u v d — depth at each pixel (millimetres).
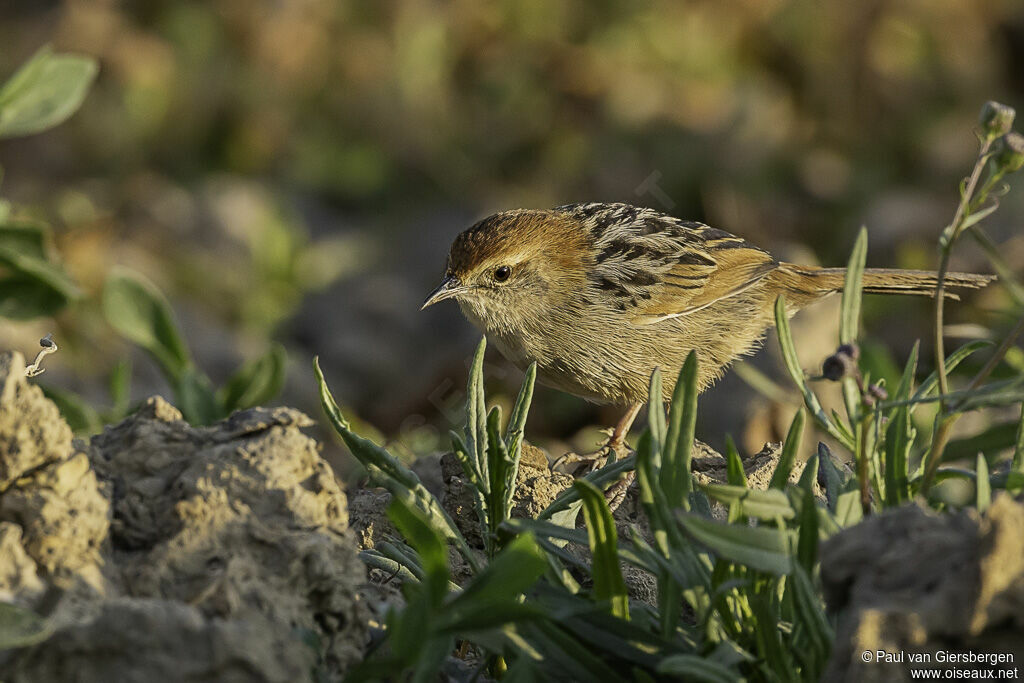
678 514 4594
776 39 18906
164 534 5027
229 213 17281
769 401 12141
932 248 16656
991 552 4293
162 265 16391
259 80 18469
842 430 5898
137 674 4332
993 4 20156
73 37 18094
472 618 4430
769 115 18062
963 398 5086
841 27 18969
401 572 5926
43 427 4812
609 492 7828
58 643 4359
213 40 18531
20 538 4691
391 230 18234
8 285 9891
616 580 5066
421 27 18609
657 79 18406
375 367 16016
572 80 18422
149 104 18219
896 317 15039
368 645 5242
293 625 4812
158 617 4383
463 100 18797
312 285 17234
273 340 16422
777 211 17469
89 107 18156
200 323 15914
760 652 4746
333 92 18719
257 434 5383
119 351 14773
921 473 5953
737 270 10297
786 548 4688
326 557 4949
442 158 18609
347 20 18734
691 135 17781
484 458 6066
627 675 4898
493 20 18797
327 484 5281
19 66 17938
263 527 4980
